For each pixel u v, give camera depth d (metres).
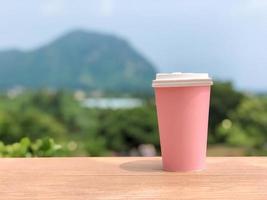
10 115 7.57
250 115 6.99
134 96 15.47
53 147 1.21
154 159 0.92
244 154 6.64
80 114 10.36
